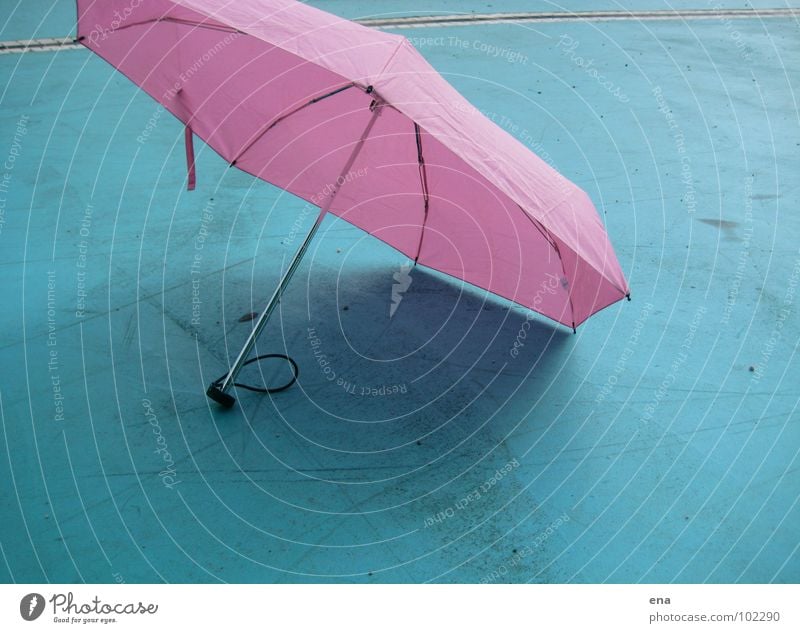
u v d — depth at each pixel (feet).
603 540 8.02
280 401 9.48
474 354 10.66
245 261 12.16
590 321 11.51
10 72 18.22
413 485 8.49
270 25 8.36
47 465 8.28
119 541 7.53
